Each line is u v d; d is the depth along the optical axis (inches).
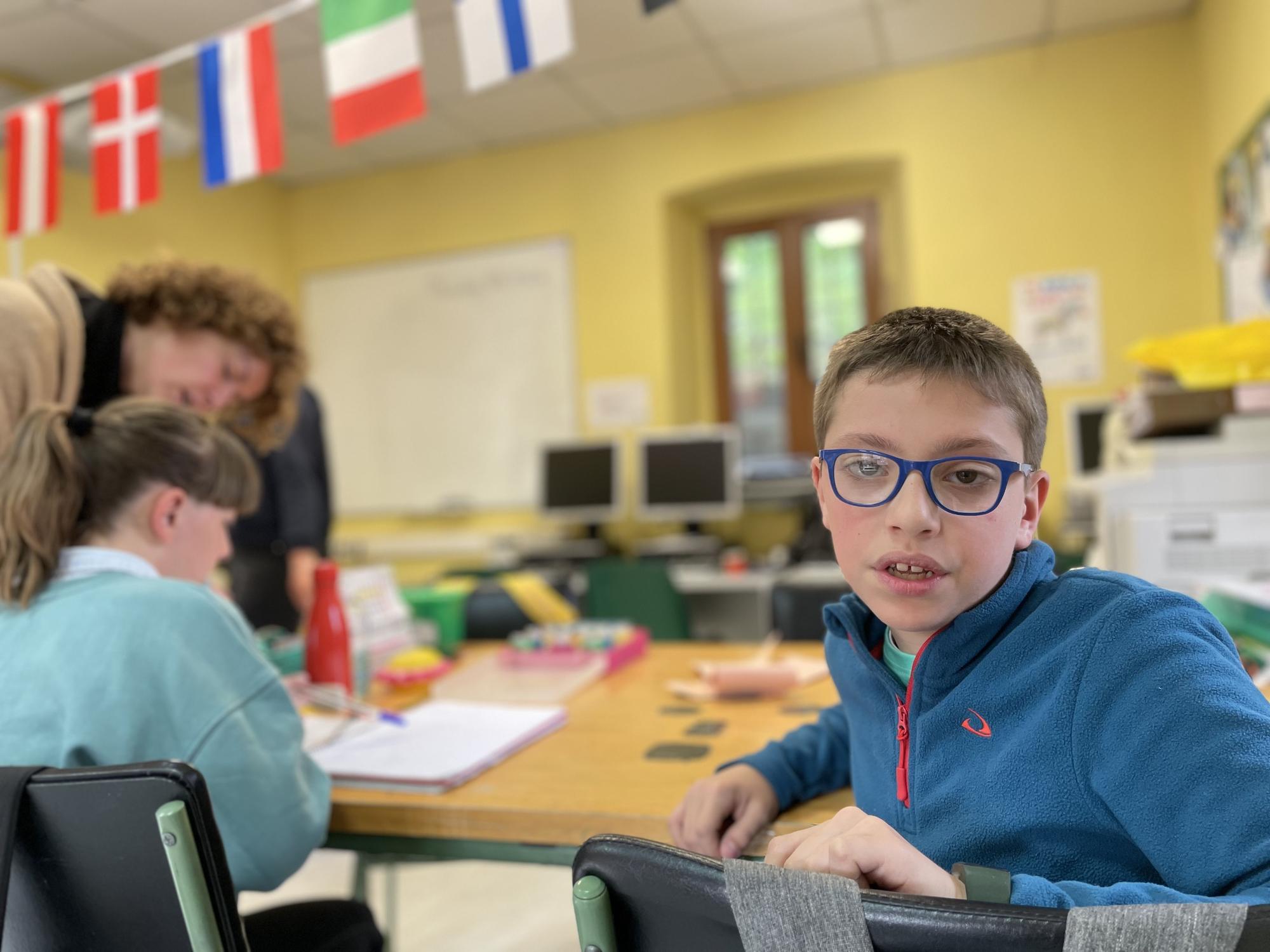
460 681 66.0
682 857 20.6
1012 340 28.0
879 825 23.5
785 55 149.7
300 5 77.2
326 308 197.8
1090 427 142.6
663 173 172.6
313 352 198.5
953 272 154.1
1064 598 27.9
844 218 178.5
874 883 22.6
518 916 91.5
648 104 166.6
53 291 55.2
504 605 92.1
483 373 187.0
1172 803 23.3
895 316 28.8
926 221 155.5
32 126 100.5
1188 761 23.2
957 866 24.0
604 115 170.4
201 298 60.4
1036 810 26.6
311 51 139.4
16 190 101.5
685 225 184.1
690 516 168.2
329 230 197.0
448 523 191.6
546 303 182.1
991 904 18.5
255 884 37.9
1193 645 25.1
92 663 36.8
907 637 30.8
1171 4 138.4
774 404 184.4
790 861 23.7
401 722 53.3
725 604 170.6
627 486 177.8
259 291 64.8
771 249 184.1
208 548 45.5
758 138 165.5
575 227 179.2
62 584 39.7
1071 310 148.7
